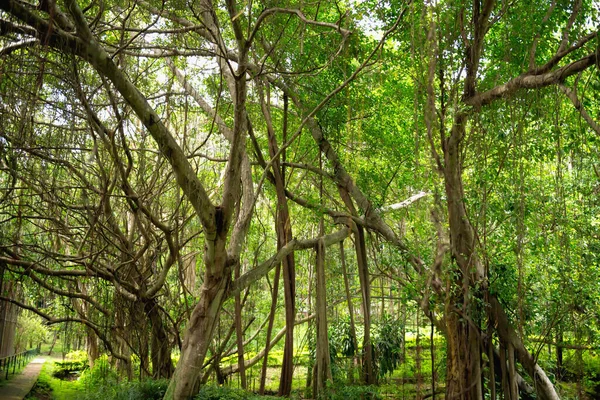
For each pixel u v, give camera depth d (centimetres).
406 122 1310
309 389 1302
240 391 1069
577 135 862
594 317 982
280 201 1185
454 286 971
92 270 1126
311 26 1123
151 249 1291
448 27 875
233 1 889
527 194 958
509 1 925
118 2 955
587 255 942
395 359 1404
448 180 943
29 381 1480
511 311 979
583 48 860
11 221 1116
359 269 1238
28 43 743
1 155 822
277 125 1393
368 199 1212
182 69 1153
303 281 1672
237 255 1052
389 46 1176
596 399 1198
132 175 1314
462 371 941
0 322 1336
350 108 1134
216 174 1451
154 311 1243
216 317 1023
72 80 832
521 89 873
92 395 1135
